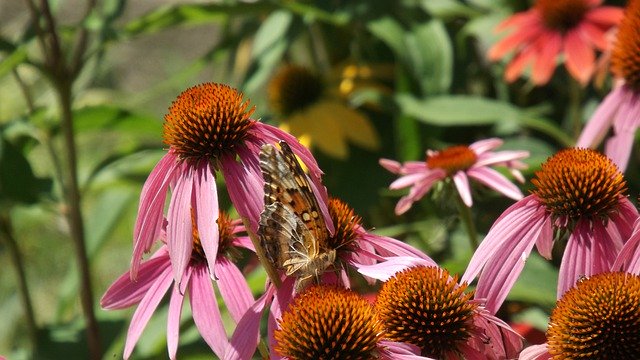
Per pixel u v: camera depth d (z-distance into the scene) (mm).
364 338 688
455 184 835
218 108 728
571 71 972
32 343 1055
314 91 1088
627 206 739
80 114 1029
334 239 727
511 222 744
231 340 708
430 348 704
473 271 735
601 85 977
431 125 1033
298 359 688
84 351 1047
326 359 686
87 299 1014
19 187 1007
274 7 1038
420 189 847
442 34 1045
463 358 705
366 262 731
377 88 1094
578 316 691
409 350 694
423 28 1049
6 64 977
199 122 725
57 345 1052
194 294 729
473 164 844
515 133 1085
